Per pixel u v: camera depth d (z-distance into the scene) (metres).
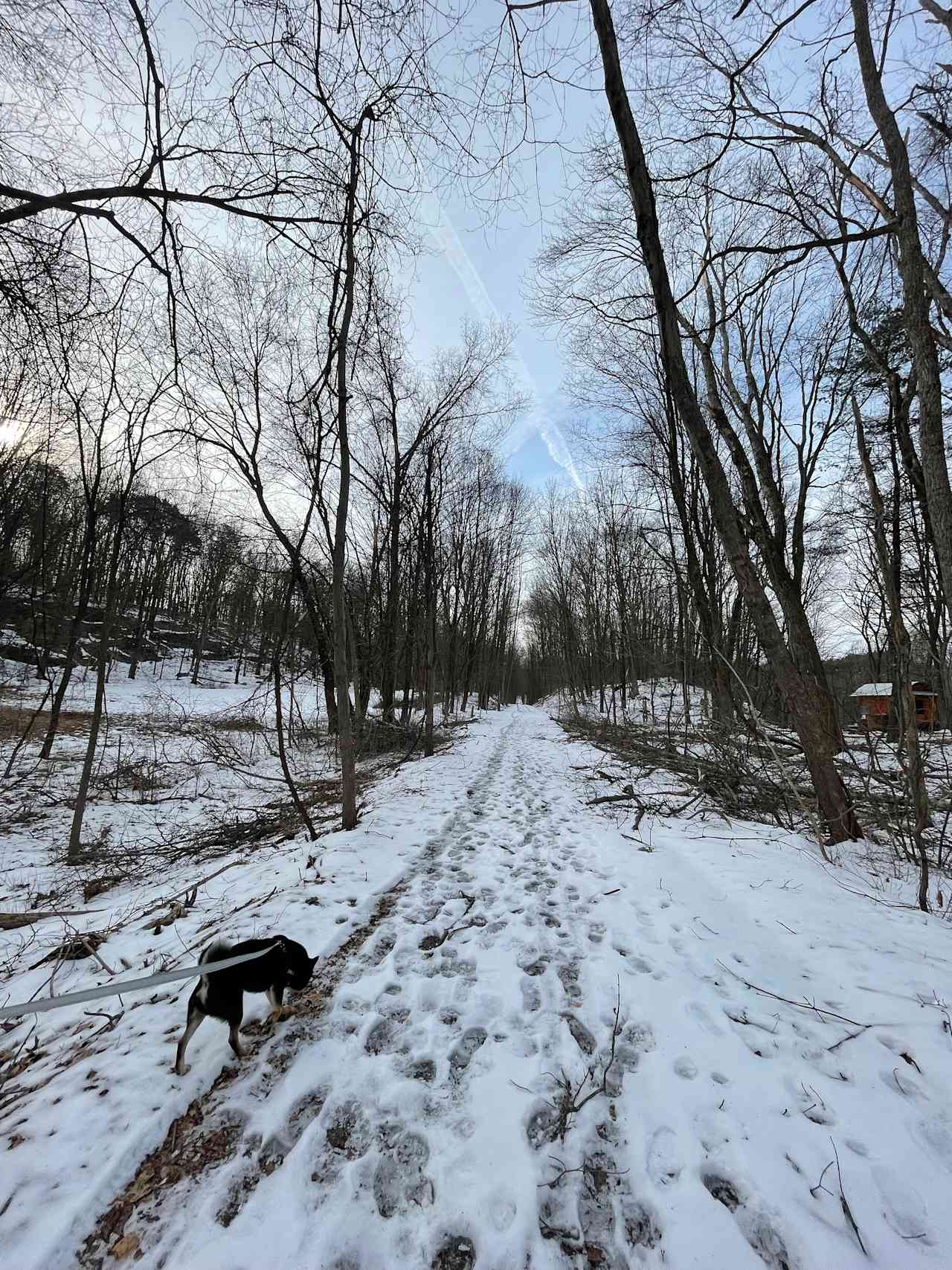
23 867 6.59
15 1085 2.48
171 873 6.27
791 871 4.77
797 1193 1.83
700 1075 2.43
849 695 11.97
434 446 14.21
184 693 23.66
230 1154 2.09
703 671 13.91
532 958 3.58
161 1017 2.95
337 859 5.29
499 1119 2.23
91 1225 1.79
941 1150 1.97
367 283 6.30
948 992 2.84
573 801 8.52
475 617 32.53
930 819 6.28
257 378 6.23
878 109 4.95
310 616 10.41
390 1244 1.74
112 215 3.73
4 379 5.36
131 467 7.97
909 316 4.86
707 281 11.83
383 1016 2.95
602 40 5.07
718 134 6.91
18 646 20.48
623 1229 1.79
